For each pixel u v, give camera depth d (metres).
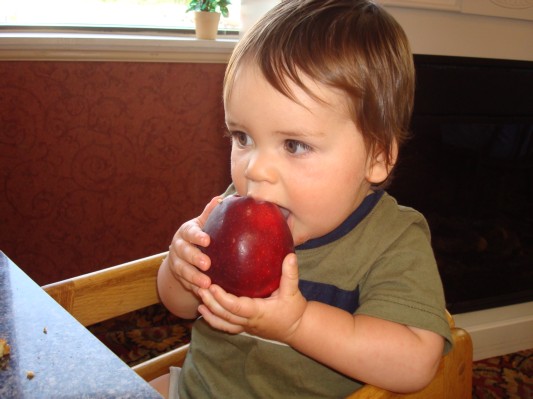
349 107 0.62
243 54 0.64
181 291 0.77
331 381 0.72
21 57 1.62
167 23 1.92
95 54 1.70
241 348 0.74
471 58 1.55
